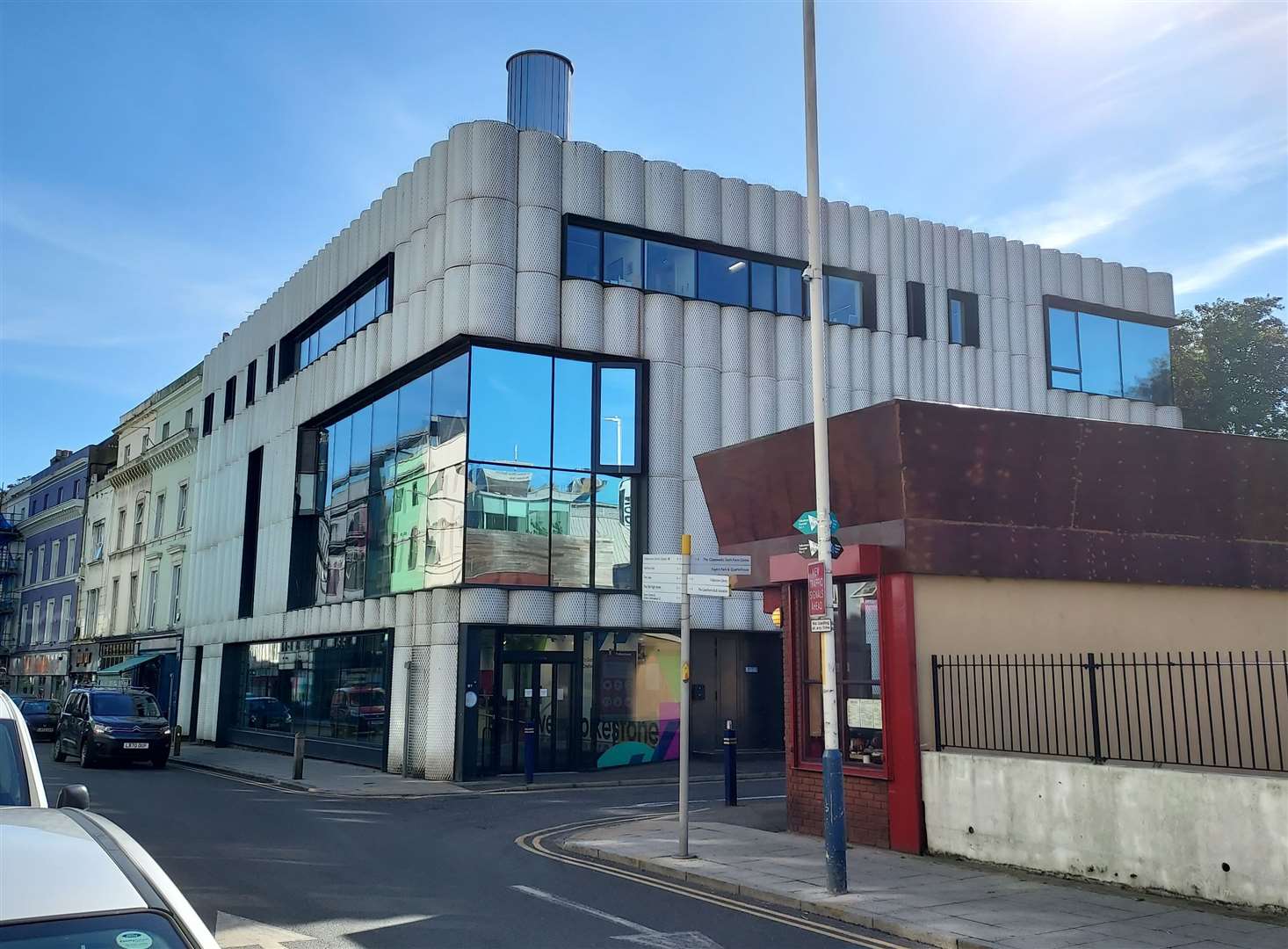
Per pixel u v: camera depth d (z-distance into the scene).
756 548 14.40
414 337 23.45
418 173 24.14
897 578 11.67
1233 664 9.58
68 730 25.80
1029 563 12.12
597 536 22.92
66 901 2.71
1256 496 13.33
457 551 21.53
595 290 23.36
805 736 13.03
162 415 43.19
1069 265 31.11
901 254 28.03
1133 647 12.62
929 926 7.86
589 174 23.77
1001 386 29.08
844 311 27.12
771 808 15.39
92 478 50.94
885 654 11.78
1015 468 12.08
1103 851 9.41
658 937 7.63
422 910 8.39
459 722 20.72
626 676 22.95
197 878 9.64
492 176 22.61
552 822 14.39
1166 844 8.95
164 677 38.41
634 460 23.33
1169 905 8.60
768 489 14.02
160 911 2.79
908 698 11.41
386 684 23.08
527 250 22.78
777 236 26.28
